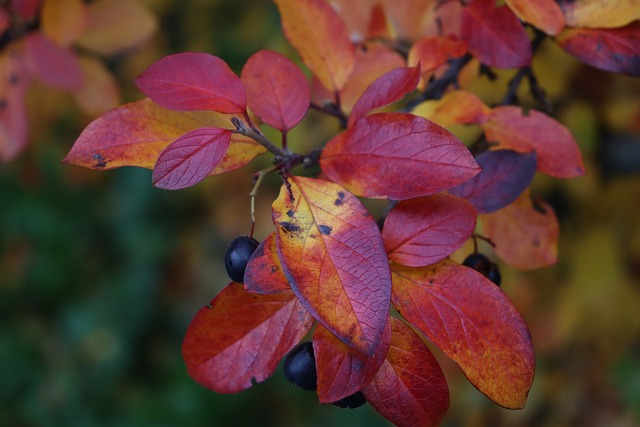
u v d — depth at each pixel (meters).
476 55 0.32
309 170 0.35
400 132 0.29
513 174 0.31
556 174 0.32
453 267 0.29
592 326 0.55
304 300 0.27
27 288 0.79
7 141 0.39
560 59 0.42
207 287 0.75
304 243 0.28
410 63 0.32
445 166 0.28
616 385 0.58
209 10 0.67
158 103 0.29
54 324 0.79
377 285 0.27
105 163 0.29
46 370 0.76
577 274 0.52
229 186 0.64
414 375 0.28
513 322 0.28
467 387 0.56
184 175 0.28
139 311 0.77
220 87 0.29
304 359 0.29
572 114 0.45
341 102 0.33
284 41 0.49
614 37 0.31
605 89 0.44
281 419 0.71
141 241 0.78
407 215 0.29
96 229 0.82
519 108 0.32
